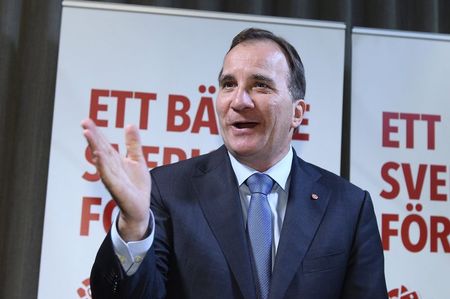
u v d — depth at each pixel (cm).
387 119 230
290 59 143
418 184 227
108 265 107
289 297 125
